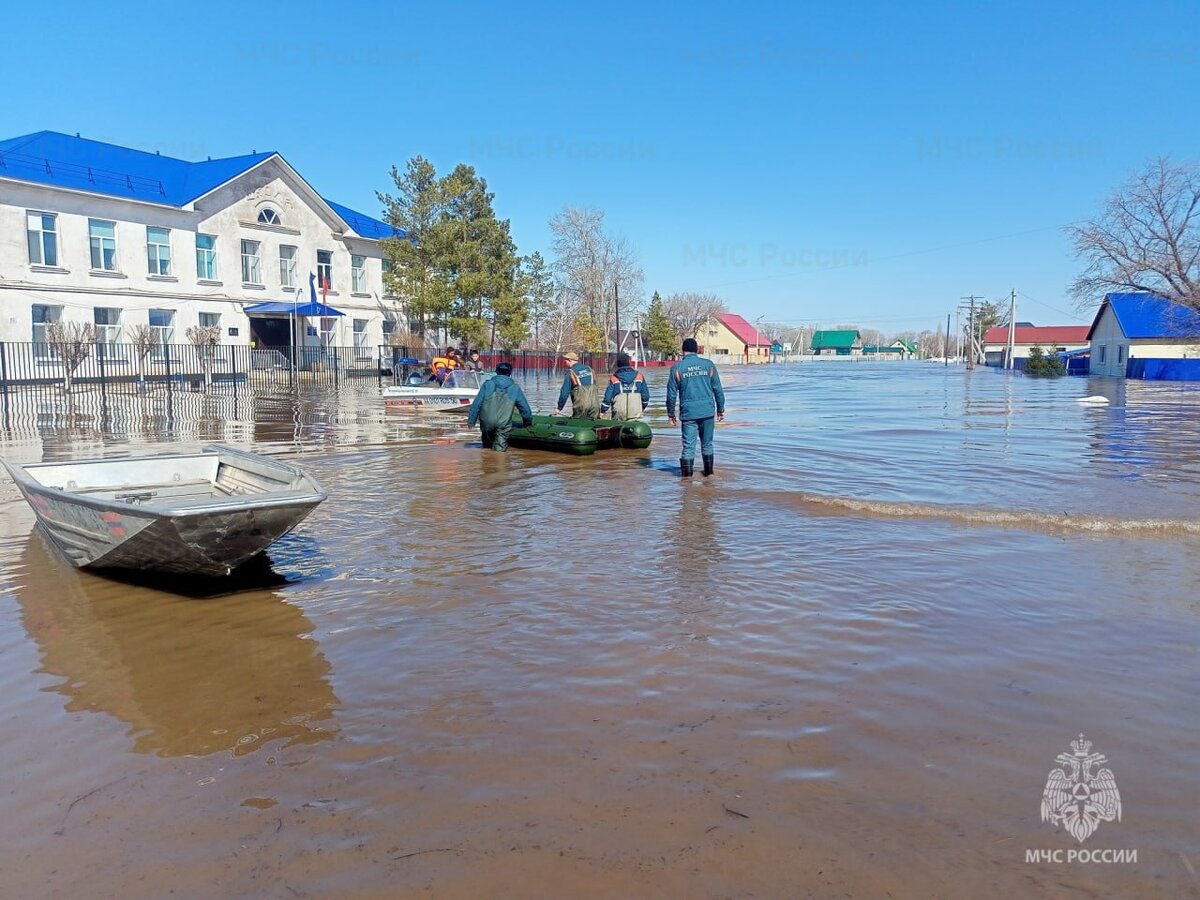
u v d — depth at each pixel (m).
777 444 14.39
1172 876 2.57
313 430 17.48
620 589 5.59
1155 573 5.94
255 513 5.35
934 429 17.36
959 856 2.67
